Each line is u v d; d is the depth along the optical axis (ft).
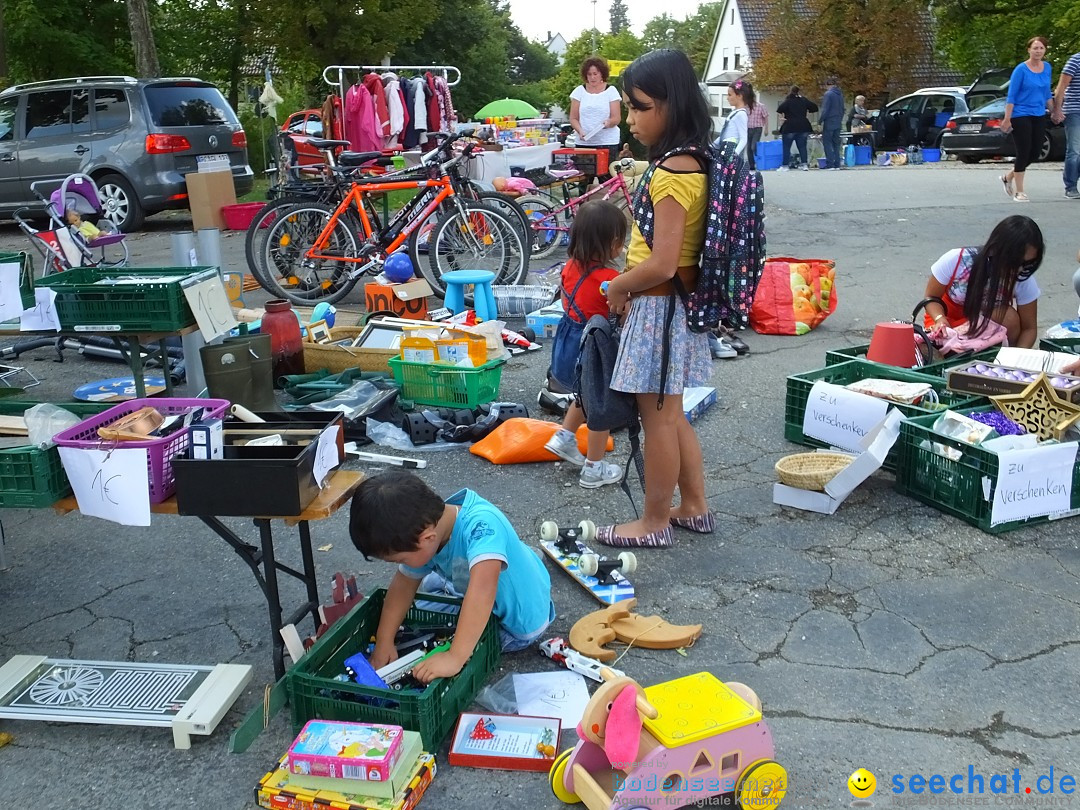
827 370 15.11
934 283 16.08
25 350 21.30
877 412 13.51
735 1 142.00
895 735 8.30
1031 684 8.95
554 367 14.55
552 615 9.86
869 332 21.30
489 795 7.75
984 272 15.17
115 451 8.51
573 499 13.46
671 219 10.00
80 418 10.15
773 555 11.57
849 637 9.79
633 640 9.66
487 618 8.52
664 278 10.24
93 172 38.88
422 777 7.68
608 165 30.58
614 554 11.69
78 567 11.96
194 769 8.22
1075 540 11.73
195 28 88.22
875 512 12.63
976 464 11.87
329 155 24.44
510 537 9.05
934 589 10.66
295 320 18.20
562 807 7.61
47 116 39.40
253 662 9.79
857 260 28.58
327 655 8.70
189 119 39.96
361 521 8.23
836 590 10.71
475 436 15.55
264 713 8.25
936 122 74.33
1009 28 97.19
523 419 15.31
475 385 16.12
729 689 7.66
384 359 17.66
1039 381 12.62
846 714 8.60
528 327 21.70
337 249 24.50
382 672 8.58
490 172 32.50
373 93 35.14
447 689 8.34
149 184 38.75
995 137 57.41
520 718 8.39
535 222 29.81
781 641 9.77
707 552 11.71
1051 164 54.39
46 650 10.15
